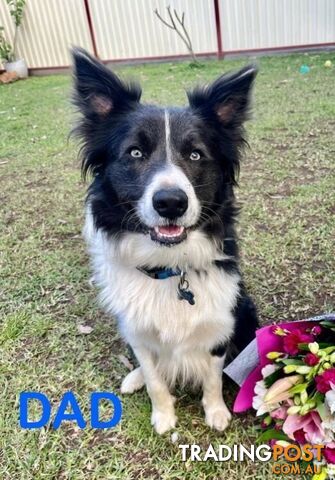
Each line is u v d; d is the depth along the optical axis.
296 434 0.41
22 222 0.89
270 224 0.80
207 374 0.49
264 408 0.42
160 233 0.43
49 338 0.61
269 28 2.30
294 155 1.06
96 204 0.48
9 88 2.24
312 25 2.24
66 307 0.67
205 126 0.48
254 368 0.47
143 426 0.49
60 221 0.89
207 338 0.48
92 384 0.54
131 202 0.45
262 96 1.53
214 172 0.47
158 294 0.46
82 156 0.50
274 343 0.44
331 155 1.04
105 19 2.45
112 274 0.49
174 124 0.46
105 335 0.61
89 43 2.52
